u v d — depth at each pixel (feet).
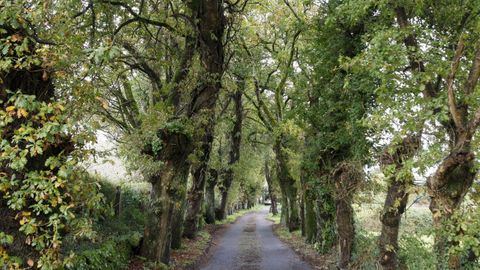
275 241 83.66
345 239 45.03
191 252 60.75
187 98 45.57
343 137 44.06
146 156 42.24
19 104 15.85
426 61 26.40
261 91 89.92
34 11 17.60
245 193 197.88
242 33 70.49
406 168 22.48
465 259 27.84
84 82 18.33
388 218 31.32
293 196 94.22
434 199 22.52
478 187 23.84
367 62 25.44
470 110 24.98
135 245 43.86
